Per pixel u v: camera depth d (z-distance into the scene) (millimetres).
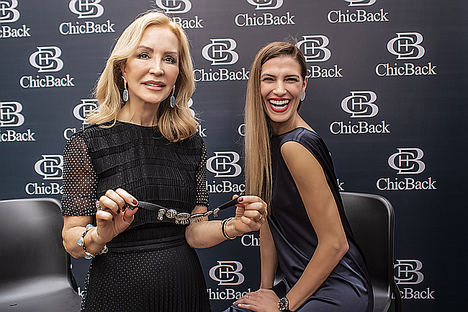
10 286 1680
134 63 1064
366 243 1678
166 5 2168
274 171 1407
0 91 2260
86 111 2242
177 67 1112
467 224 2188
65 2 2197
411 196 2195
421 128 2156
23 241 1725
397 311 1597
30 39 2225
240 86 2191
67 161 1046
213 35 2170
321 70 2150
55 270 1736
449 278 2215
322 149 1315
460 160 2162
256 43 2156
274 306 1357
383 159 2184
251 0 2137
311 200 1281
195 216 1102
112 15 2186
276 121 1354
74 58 2219
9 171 2299
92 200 1049
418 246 2213
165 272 1078
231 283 2307
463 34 2100
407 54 2121
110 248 1077
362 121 2170
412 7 2098
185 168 1173
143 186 1077
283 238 1436
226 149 2234
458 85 2127
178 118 1191
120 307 1044
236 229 1121
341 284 1344
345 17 2117
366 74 2141
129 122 1134
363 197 1709
